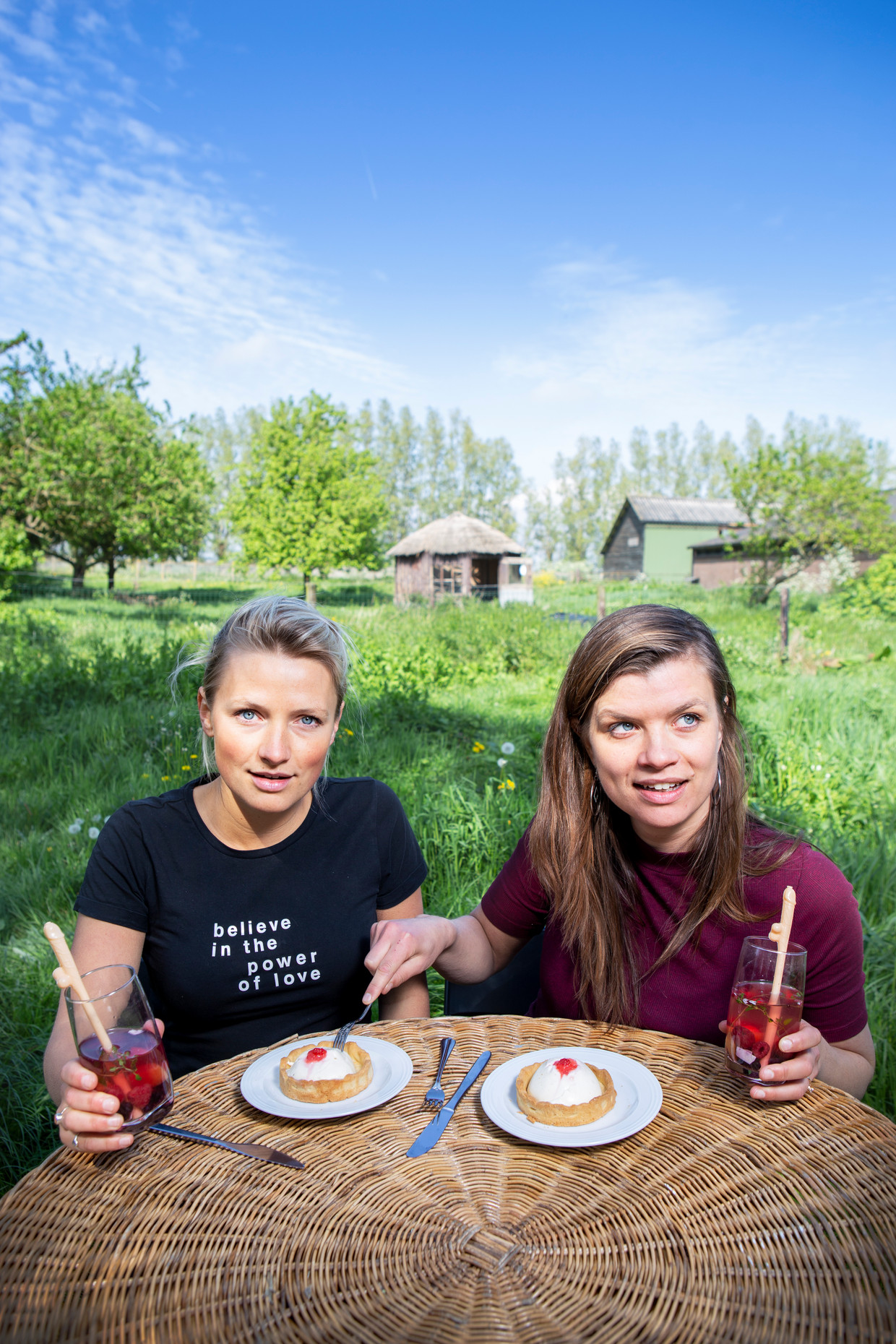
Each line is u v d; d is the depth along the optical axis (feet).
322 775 5.88
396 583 107.76
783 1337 2.67
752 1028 3.86
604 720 4.49
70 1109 3.54
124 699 22.94
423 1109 3.99
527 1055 4.27
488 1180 3.49
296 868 5.35
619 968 5.06
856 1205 3.22
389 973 4.83
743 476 80.89
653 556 131.34
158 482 71.77
